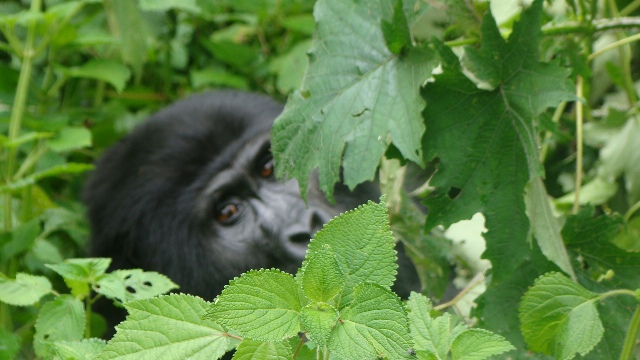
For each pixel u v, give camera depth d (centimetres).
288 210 515
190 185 546
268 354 225
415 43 400
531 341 311
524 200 383
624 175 591
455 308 457
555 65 363
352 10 391
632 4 589
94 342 269
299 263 500
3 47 624
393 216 491
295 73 723
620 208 595
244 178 538
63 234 654
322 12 396
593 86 630
